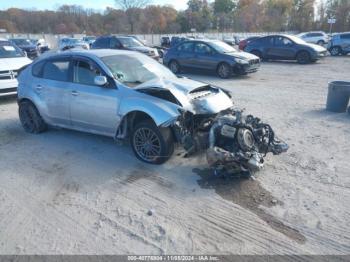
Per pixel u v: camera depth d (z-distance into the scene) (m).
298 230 3.39
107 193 4.21
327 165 4.82
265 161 4.97
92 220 3.66
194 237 3.33
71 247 3.24
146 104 4.70
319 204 3.82
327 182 4.32
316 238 3.27
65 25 70.62
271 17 77.19
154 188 4.29
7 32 64.81
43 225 3.60
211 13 94.19
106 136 5.72
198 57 13.98
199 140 4.61
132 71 5.51
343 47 22.81
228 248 3.17
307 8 71.00
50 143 6.01
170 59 14.98
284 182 4.34
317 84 11.66
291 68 16.45
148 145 4.89
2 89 8.77
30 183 4.54
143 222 3.59
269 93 10.18
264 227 3.45
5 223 3.66
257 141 4.61
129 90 5.00
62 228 3.54
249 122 4.70
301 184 4.28
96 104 5.26
